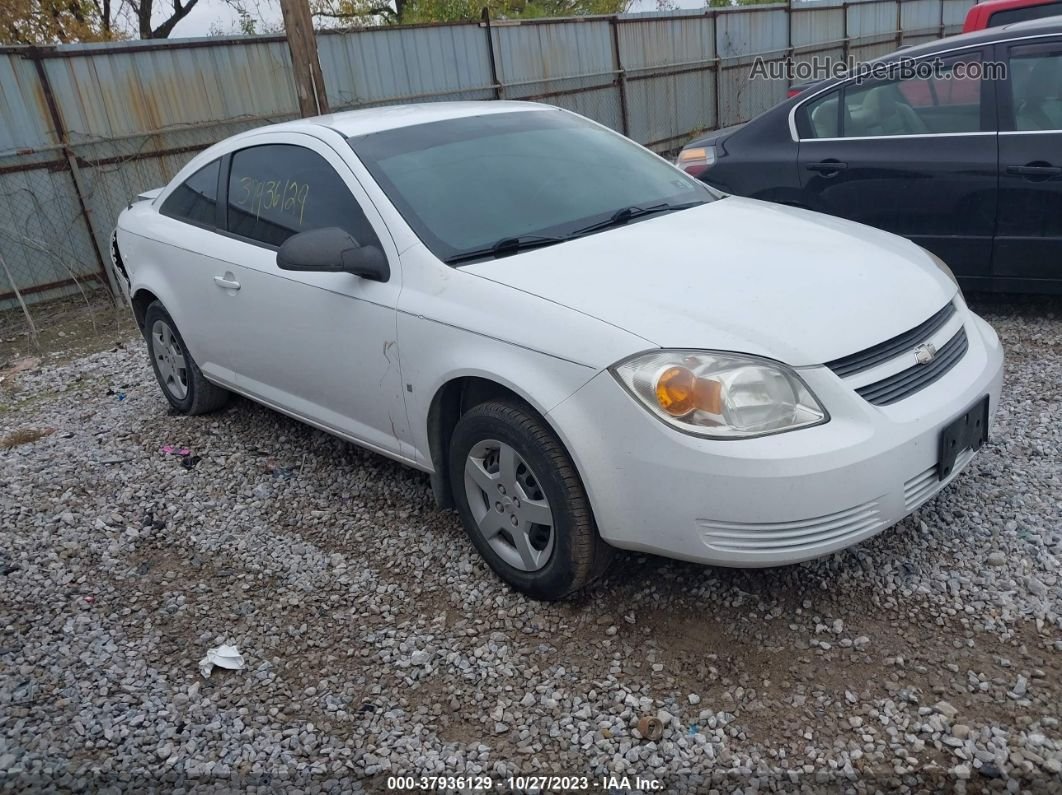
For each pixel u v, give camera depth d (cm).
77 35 1550
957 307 328
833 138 568
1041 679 257
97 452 483
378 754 256
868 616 290
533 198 361
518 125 410
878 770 234
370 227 348
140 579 355
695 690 267
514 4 1995
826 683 264
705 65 1470
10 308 838
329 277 360
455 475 326
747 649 282
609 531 278
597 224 352
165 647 312
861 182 555
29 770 258
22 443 511
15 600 345
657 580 319
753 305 279
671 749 247
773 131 593
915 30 1983
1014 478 361
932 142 529
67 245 858
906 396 279
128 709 281
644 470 264
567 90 1239
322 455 453
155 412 539
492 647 296
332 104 999
